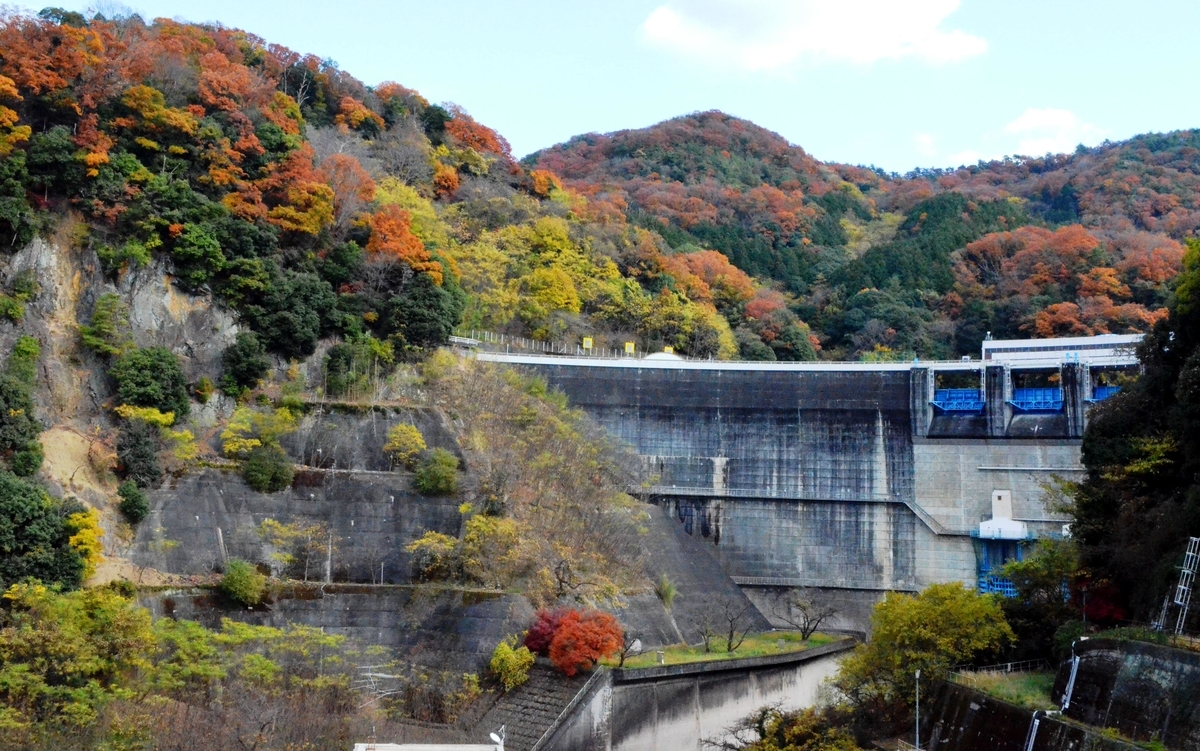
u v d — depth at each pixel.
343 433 108.25
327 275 121.19
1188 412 82.00
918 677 80.69
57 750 71.50
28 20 115.19
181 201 111.12
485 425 114.06
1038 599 92.31
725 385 133.00
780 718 91.00
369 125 173.38
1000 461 125.62
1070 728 68.25
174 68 122.75
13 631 77.44
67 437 96.75
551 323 152.62
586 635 91.06
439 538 100.25
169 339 108.06
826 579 127.25
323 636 90.81
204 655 85.44
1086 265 182.88
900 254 199.88
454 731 87.69
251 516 100.25
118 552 94.00
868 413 130.00
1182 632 70.75
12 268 101.62
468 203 168.25
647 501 129.88
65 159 106.25
